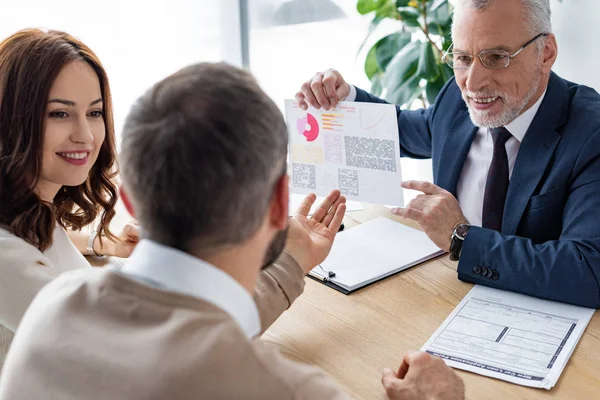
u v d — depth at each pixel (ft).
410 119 6.44
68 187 4.60
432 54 9.14
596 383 3.35
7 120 3.71
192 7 10.11
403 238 5.12
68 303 2.24
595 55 8.37
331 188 5.24
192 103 2.06
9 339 3.46
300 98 5.15
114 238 4.92
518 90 4.88
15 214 3.77
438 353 3.64
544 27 4.81
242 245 2.21
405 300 4.25
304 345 3.78
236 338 2.05
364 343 3.77
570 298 4.11
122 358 2.01
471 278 4.43
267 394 1.98
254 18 10.94
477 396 3.28
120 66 9.61
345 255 4.84
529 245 4.36
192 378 1.93
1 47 3.76
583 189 4.62
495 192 5.23
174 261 2.16
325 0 11.05
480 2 4.77
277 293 3.70
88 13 9.10
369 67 9.45
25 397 2.14
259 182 2.11
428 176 10.55
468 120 5.67
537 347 3.64
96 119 4.12
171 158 2.03
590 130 4.72
